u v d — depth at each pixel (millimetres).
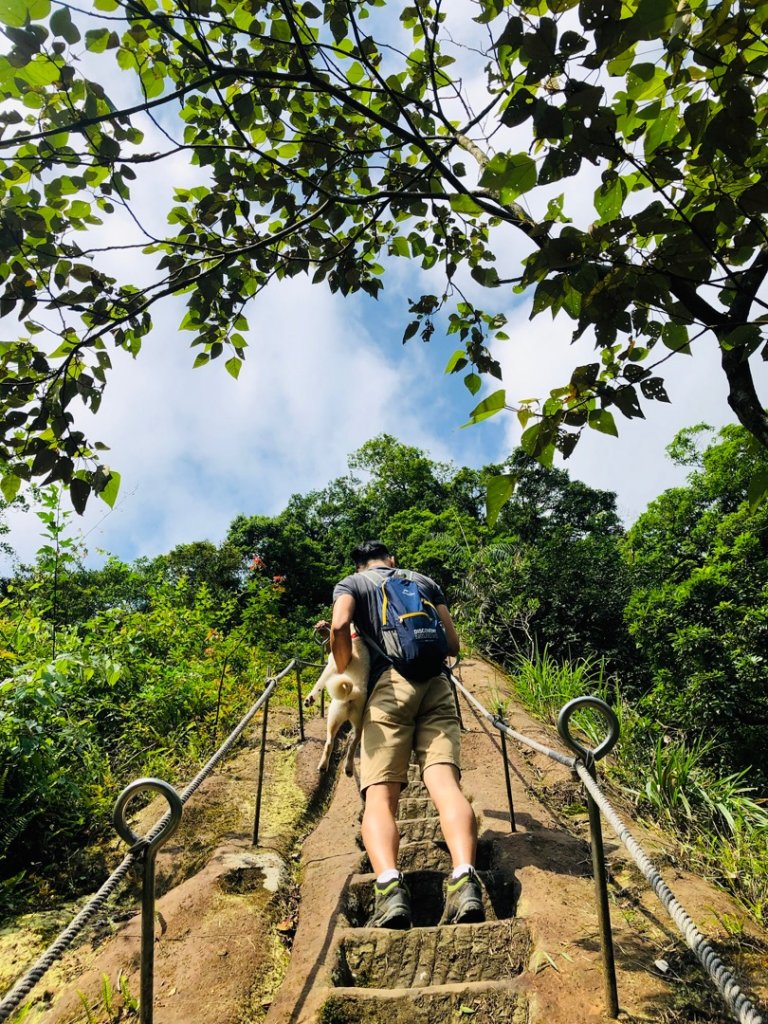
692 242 1349
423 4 2176
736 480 15070
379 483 39750
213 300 2553
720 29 1277
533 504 23375
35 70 1770
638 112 1420
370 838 2393
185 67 2119
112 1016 2115
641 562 14062
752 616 8984
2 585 6391
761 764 8320
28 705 3812
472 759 4504
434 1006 1990
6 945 2713
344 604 2863
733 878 2850
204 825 3672
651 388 1521
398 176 2664
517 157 1313
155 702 5562
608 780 4164
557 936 2270
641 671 12344
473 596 12859
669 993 1982
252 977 2283
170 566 23172
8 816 3385
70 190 2086
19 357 2232
